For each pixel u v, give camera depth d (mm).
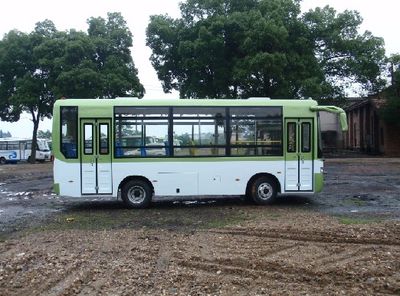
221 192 14453
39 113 45281
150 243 9188
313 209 13875
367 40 40500
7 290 6461
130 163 14188
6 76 44562
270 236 9734
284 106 14664
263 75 34469
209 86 37344
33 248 8898
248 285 6477
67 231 10805
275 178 14727
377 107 46719
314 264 7430
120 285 6547
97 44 42375
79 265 7586
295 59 34438
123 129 14172
